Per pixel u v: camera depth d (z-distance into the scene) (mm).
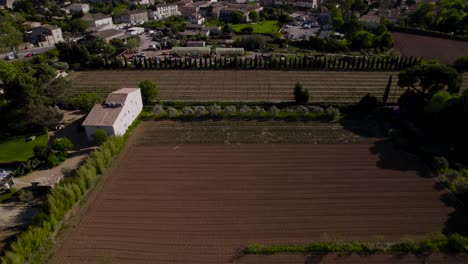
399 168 51281
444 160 49625
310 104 72500
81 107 73125
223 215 42281
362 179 48938
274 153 55656
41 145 54844
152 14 174000
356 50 116625
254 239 38594
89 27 147625
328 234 39156
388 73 91312
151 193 46438
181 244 38031
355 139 59562
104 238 38875
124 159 54406
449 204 43781
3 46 106875
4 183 47969
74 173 49906
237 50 111500
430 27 139750
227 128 63875
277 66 97812
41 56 103562
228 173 50562
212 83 87000
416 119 63469
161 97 78812
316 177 49469
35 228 37125
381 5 187500
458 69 89812
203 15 176125
